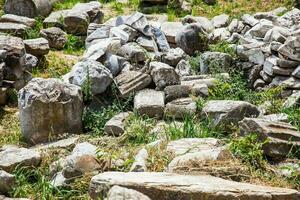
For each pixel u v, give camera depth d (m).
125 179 4.82
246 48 9.11
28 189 5.77
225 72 8.98
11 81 8.53
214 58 9.02
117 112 7.65
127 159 5.84
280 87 8.21
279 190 5.03
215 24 11.51
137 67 8.79
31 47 9.57
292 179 5.72
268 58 8.78
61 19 11.57
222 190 4.78
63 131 7.15
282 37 9.16
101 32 10.16
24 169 6.05
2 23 10.98
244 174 5.54
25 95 7.08
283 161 6.12
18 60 8.59
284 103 7.85
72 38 11.02
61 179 5.73
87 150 6.11
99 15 12.07
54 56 10.13
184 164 5.54
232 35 10.09
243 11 12.86
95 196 4.86
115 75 8.42
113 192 4.48
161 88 8.08
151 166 5.72
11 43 8.73
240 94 8.24
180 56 9.20
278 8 12.60
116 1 13.51
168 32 10.67
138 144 6.67
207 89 8.02
